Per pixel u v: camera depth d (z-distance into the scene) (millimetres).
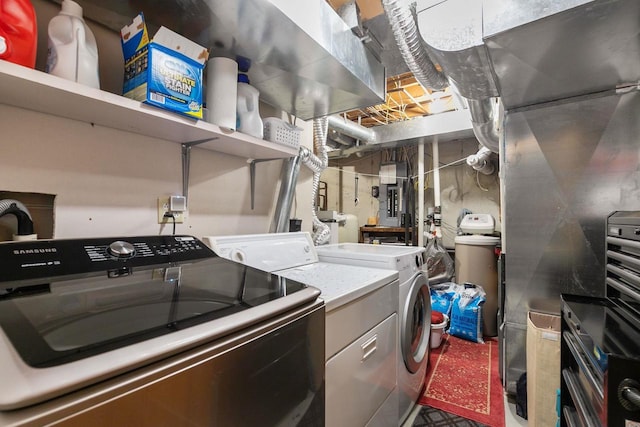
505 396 2000
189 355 546
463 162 4449
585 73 1540
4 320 543
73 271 814
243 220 1744
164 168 1342
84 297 698
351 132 3586
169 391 510
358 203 5211
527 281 1980
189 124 1097
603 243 1774
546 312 1917
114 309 651
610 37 1222
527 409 1730
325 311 997
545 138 1933
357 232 4641
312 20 1229
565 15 1100
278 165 2014
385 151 4977
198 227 1493
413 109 3834
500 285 2264
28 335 501
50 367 419
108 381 445
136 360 472
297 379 803
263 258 1464
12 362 420
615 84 1674
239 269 1060
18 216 897
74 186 1070
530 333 1683
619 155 1736
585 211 1823
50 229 1025
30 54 770
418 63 1719
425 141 3902
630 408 738
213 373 581
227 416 605
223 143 1396
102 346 488
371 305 1320
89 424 418
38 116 989
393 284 1549
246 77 1432
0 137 919
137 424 468
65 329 541
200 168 1503
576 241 1846
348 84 1633
